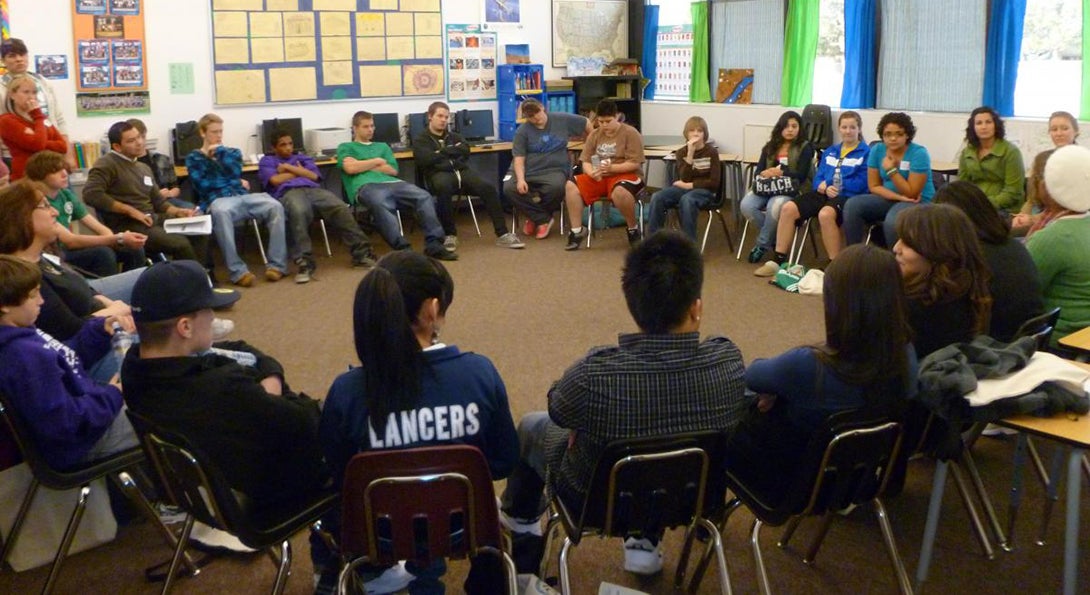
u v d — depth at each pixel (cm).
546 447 229
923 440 224
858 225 552
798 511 207
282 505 211
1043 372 216
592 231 687
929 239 236
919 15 671
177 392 200
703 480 196
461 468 183
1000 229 271
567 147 712
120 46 633
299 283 578
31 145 515
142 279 203
